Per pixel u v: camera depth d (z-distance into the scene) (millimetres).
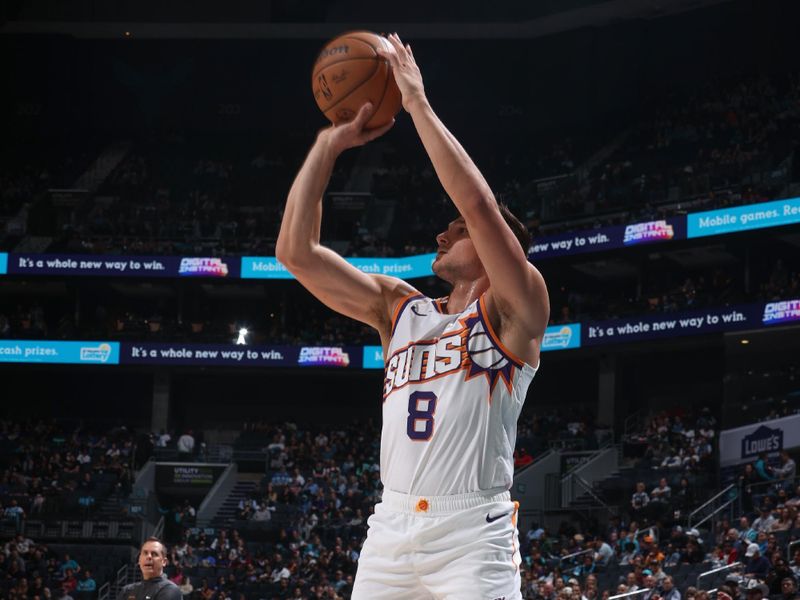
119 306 49000
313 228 3955
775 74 48094
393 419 3824
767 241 40406
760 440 33438
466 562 3639
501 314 3754
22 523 36438
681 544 26328
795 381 34969
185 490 40688
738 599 18609
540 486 38094
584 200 45250
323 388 48281
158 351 44344
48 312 48844
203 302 48938
